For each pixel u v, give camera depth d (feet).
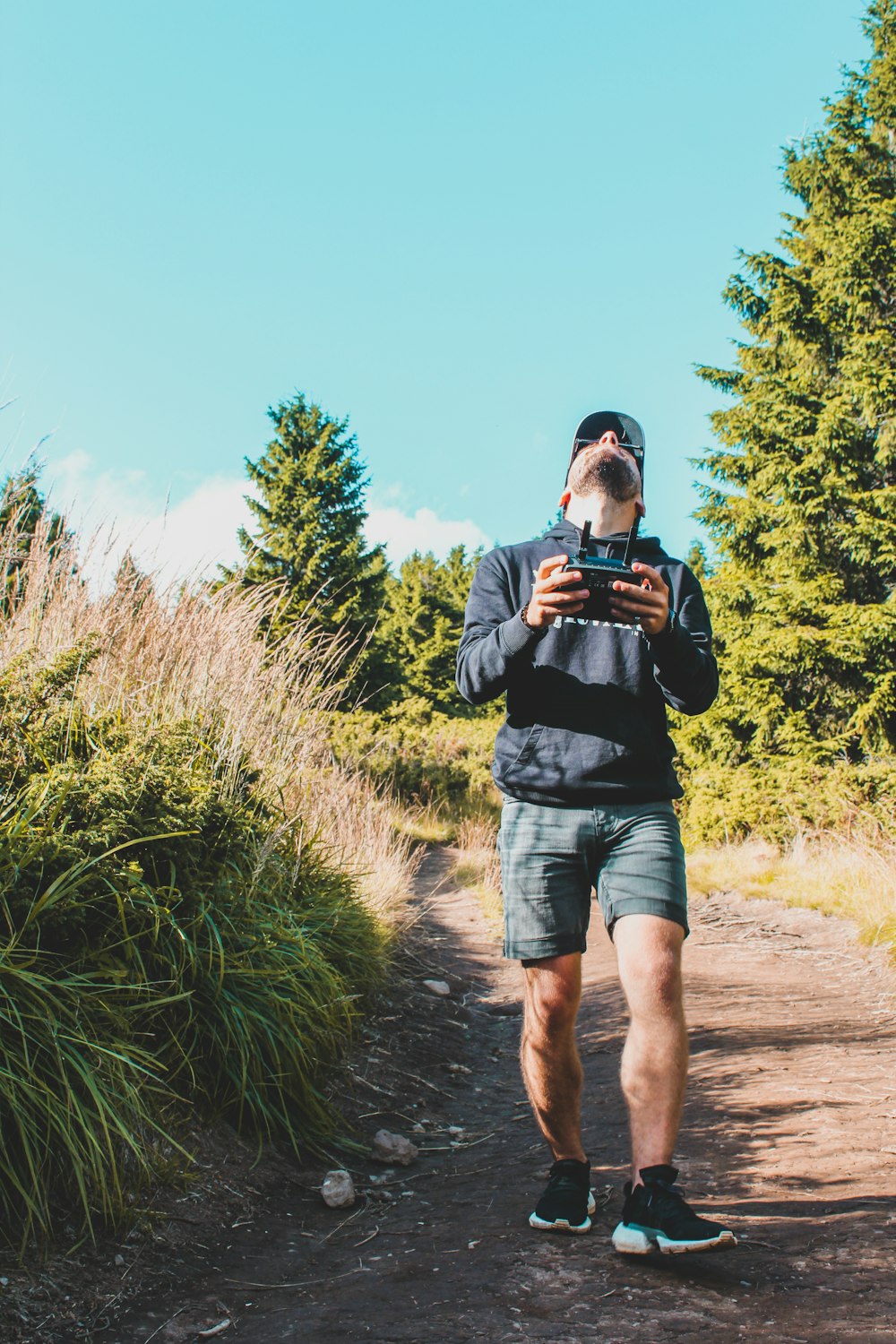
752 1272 5.98
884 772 39.65
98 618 13.60
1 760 10.02
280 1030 10.59
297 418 94.38
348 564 86.02
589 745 6.90
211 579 15.74
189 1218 7.91
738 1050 13.16
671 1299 5.67
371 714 61.67
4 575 12.39
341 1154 10.40
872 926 21.62
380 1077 12.84
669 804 7.08
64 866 8.86
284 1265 7.48
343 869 17.92
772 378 48.73
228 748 13.71
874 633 42.27
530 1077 7.11
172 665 14.48
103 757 10.61
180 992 9.67
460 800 51.60
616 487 7.64
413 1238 7.73
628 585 6.57
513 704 7.26
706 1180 8.14
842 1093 10.61
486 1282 6.31
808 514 45.11
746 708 46.32
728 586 48.24
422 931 24.31
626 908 6.66
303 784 17.58
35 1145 7.07
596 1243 6.78
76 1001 8.14
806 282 48.39
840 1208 7.00
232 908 11.47
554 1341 5.30
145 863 10.07
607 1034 15.49
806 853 35.29
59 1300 6.39
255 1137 9.83
